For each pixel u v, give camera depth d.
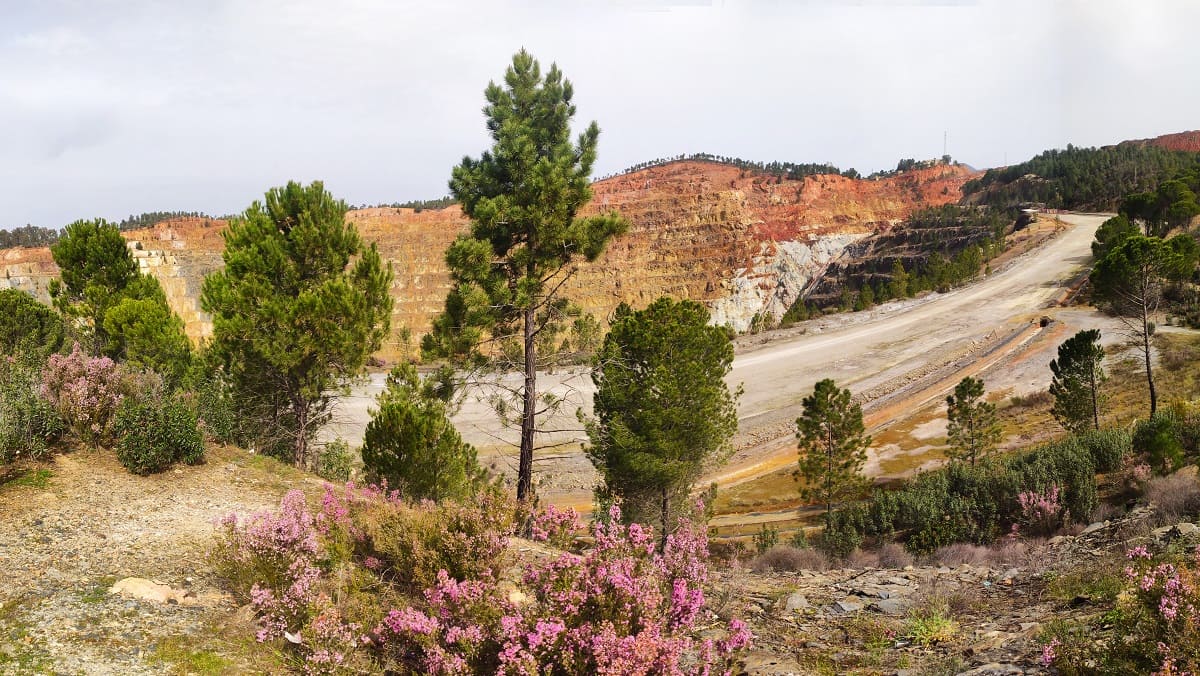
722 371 23.17
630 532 7.32
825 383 32.97
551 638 5.66
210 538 10.55
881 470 42.41
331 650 7.04
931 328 78.25
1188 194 94.88
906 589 12.85
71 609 7.87
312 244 20.44
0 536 9.52
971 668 8.03
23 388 13.49
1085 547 14.67
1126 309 40.44
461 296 20.70
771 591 13.28
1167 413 27.88
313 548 8.68
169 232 183.38
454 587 6.83
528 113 21.86
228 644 7.62
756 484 41.94
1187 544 11.19
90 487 11.88
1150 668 6.23
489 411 54.47
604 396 21.47
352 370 20.03
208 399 17.19
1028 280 96.81
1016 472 24.16
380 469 15.27
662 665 5.79
